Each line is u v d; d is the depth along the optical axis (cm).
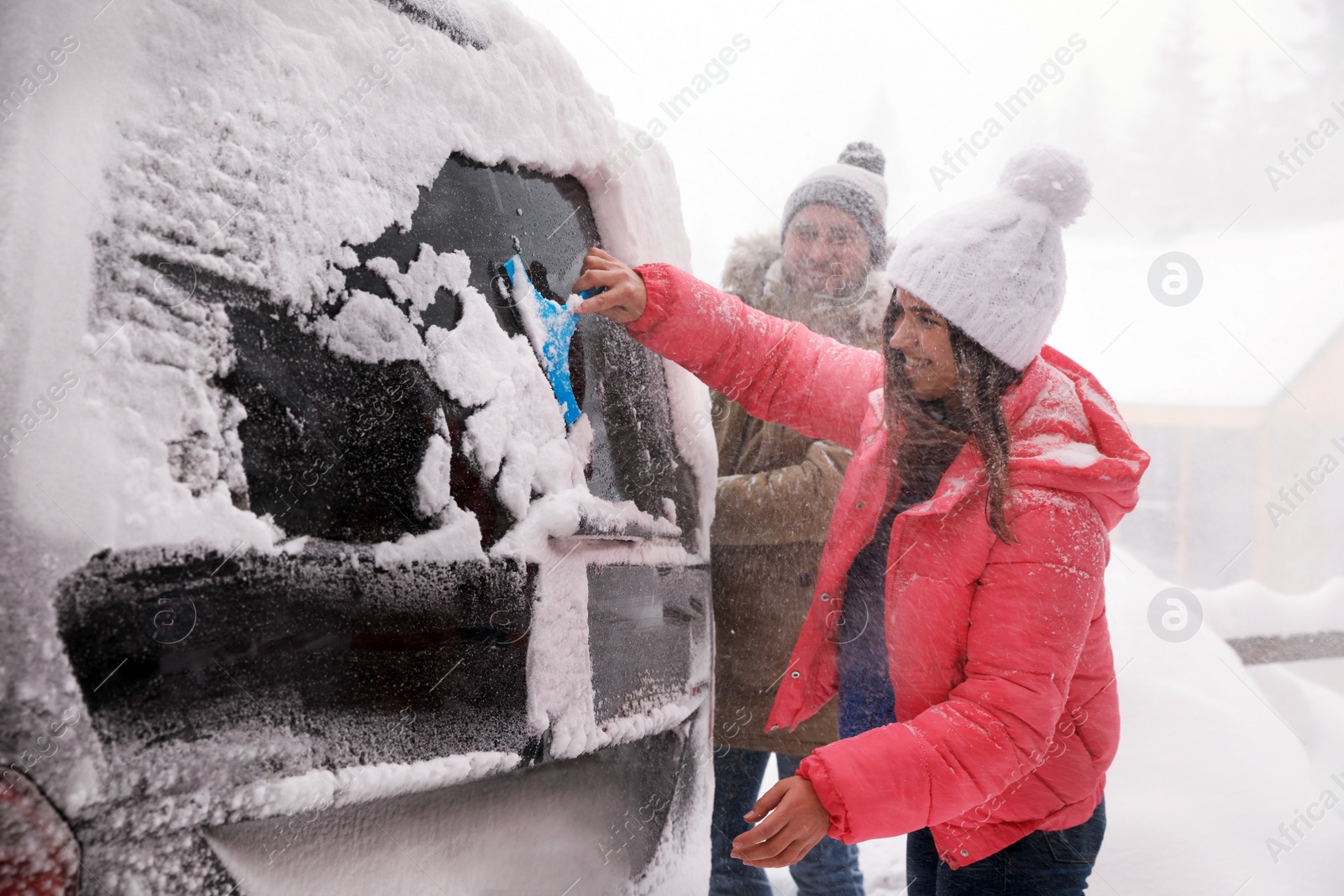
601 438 137
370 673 86
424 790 91
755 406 164
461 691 96
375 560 87
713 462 177
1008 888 131
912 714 131
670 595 149
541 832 112
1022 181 134
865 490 140
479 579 99
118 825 64
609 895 125
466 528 99
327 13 93
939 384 132
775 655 174
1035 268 128
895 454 136
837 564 144
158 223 73
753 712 176
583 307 140
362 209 94
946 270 126
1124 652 224
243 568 75
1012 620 119
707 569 171
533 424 116
